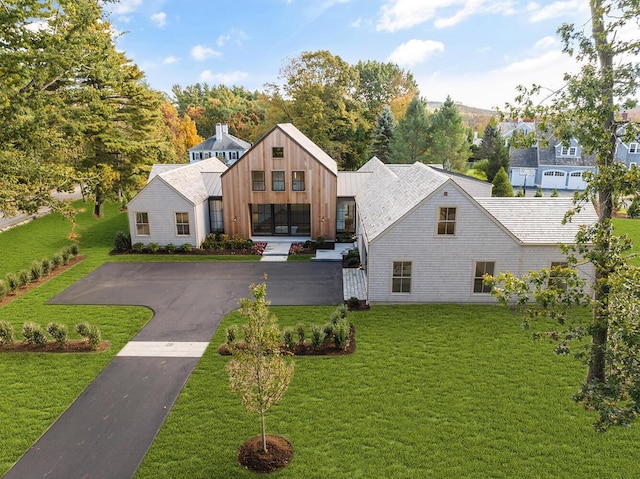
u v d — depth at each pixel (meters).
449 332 17.33
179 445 11.41
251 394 10.73
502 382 13.95
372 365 15.02
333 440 11.46
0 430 12.04
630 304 8.62
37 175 18.61
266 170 30.03
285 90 59.06
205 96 117.31
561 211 20.72
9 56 17.59
